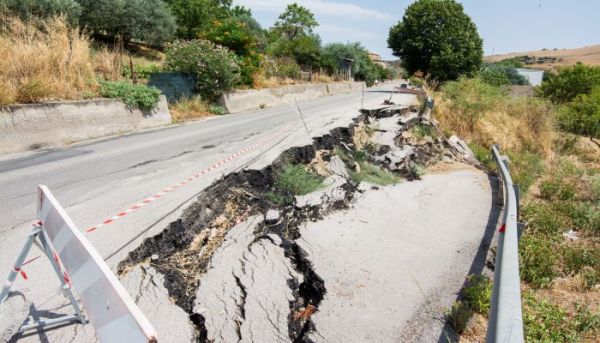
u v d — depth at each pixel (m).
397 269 4.77
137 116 11.97
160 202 5.09
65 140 9.52
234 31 21.34
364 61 46.66
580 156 16.66
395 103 16.27
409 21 35.69
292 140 8.43
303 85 26.83
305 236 5.29
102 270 1.90
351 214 6.41
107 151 8.60
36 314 3.03
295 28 56.06
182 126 12.74
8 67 9.23
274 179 6.60
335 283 4.29
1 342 2.76
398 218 6.56
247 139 9.78
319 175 7.59
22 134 8.60
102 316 1.82
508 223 4.03
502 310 2.47
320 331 3.49
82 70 11.14
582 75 34.75
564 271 5.75
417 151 11.14
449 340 3.40
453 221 6.72
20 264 2.93
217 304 3.54
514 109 17.44
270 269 4.27
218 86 17.00
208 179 6.00
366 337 3.48
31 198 5.45
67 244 2.40
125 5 17.98
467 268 4.99
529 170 11.69
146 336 1.44
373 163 9.48
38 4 13.44
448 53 33.53
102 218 4.68
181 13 23.56
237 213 5.56
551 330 3.95
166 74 15.35
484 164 12.21
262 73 23.92
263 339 3.21
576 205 8.87
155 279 3.70
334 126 10.03
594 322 4.16
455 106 17.19
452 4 35.34
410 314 3.87
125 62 15.52
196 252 4.48
